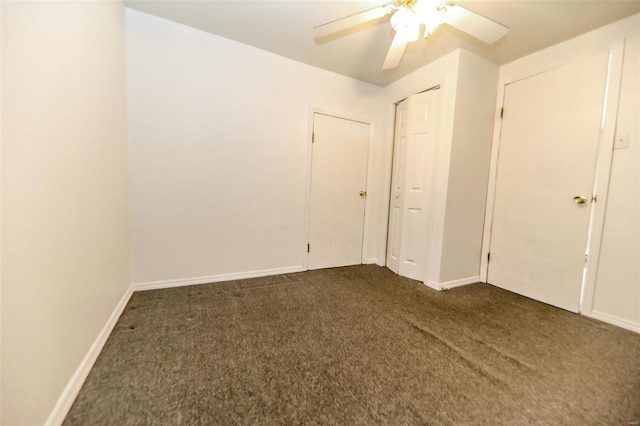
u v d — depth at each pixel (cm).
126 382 115
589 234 195
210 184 229
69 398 102
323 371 127
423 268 260
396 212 294
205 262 234
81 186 117
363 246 321
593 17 178
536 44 212
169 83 207
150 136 204
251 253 254
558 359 141
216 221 235
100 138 141
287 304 201
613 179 184
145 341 147
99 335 137
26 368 79
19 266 77
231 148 234
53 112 95
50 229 93
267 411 102
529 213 229
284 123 256
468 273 259
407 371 128
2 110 70
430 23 147
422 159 259
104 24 147
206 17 197
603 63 187
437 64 241
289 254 274
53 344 93
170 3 184
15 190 75
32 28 83
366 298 217
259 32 213
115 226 167
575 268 201
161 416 99
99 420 96
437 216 242
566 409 107
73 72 110
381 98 311
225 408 103
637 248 174
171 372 122
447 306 206
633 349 151
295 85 258
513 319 187
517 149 238
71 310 107
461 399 111
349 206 305
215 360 132
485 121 248
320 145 280
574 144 202
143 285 213
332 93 279
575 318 191
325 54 242
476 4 168
